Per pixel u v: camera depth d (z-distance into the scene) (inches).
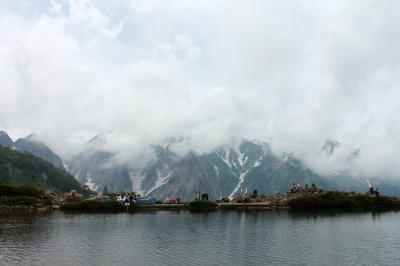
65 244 2992.1
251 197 7544.3
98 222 4439.0
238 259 2527.1
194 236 3425.2
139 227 4001.0
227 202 6948.8
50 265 2358.5
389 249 2837.1
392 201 6407.5
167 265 2379.4
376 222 4431.6
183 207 6545.3
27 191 6520.7
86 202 6259.8
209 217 5083.7
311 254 2674.7
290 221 4562.0
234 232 3646.7
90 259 2514.8
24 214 5339.6
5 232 3565.5
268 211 6008.9
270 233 3597.4
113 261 2472.9
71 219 4736.7
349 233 3585.1
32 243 3021.7
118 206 6348.4
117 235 3459.6
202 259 2532.0
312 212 5807.1
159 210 6314.0
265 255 2645.2
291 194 7140.8
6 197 6122.1
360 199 6397.6
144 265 2383.1
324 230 3782.0
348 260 2509.8
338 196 6407.5
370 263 2440.9
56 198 7037.4
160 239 3248.0
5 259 2484.0
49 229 3782.0
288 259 2536.9
